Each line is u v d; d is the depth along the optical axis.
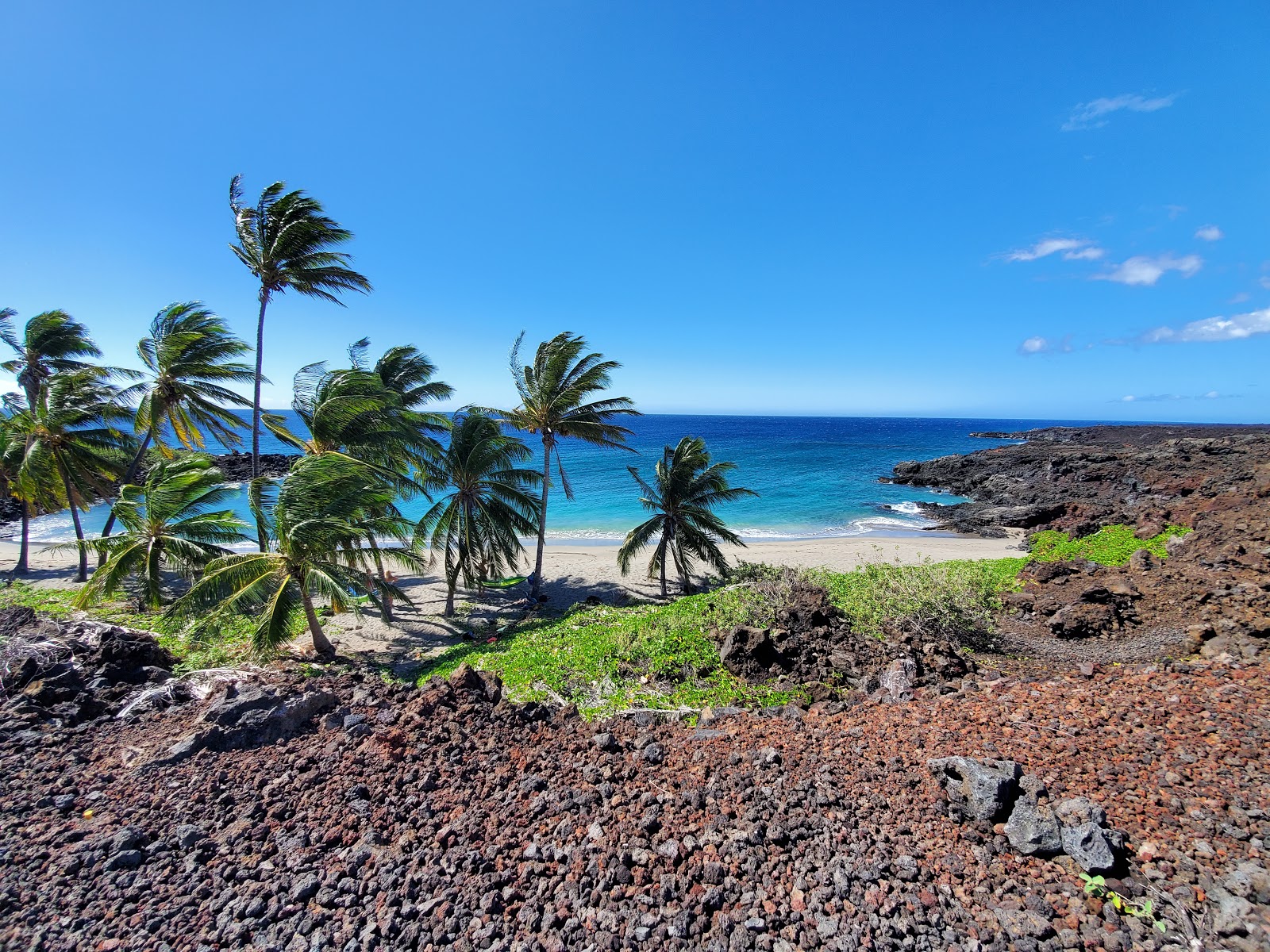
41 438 23.02
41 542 36.69
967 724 8.55
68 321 25.55
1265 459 45.06
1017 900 5.15
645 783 7.66
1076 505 40.34
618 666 13.63
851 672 13.28
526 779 7.64
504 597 25.23
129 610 18.31
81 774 7.59
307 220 18.95
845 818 6.55
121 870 5.83
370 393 18.75
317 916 5.27
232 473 55.19
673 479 23.73
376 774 7.69
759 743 8.83
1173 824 5.82
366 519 16.44
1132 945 4.54
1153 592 16.64
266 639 13.95
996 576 21.88
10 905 5.34
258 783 7.44
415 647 18.47
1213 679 9.03
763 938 4.89
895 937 4.82
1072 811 5.91
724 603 17.00
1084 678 10.88
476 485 22.05
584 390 22.98
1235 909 4.61
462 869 5.92
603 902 5.42
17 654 10.42
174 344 19.78
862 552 33.97
